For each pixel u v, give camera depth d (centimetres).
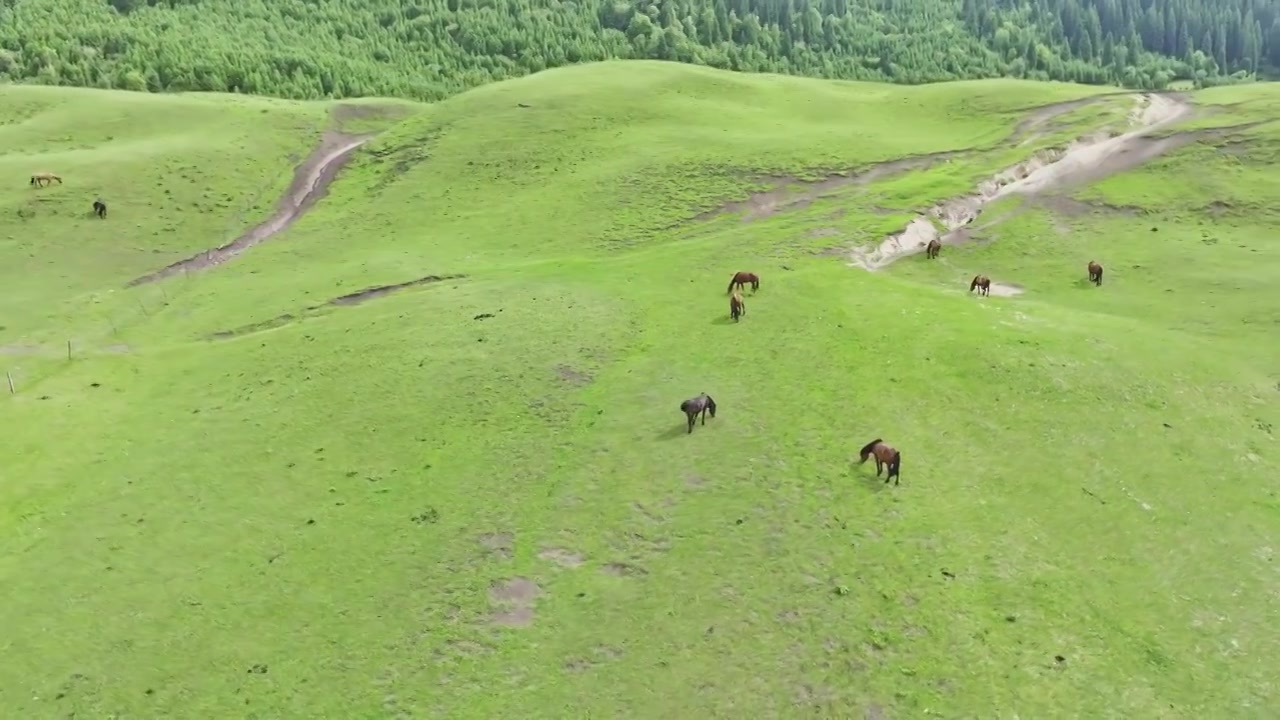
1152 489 2847
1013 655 2148
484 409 3428
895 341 3844
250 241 6700
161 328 4881
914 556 2498
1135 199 6062
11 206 6650
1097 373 3566
